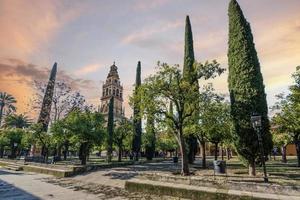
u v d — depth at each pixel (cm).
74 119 2550
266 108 1548
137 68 4134
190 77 1833
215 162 1697
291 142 2508
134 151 3744
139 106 1906
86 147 2639
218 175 1534
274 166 2420
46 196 1230
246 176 1448
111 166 2564
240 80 1595
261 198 927
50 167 2366
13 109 7306
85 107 3909
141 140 4081
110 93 8688
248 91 1542
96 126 2609
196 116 1920
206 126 2064
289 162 3238
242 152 1526
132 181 1374
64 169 2159
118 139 3597
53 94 3975
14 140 4244
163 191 1212
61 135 2578
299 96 1872
